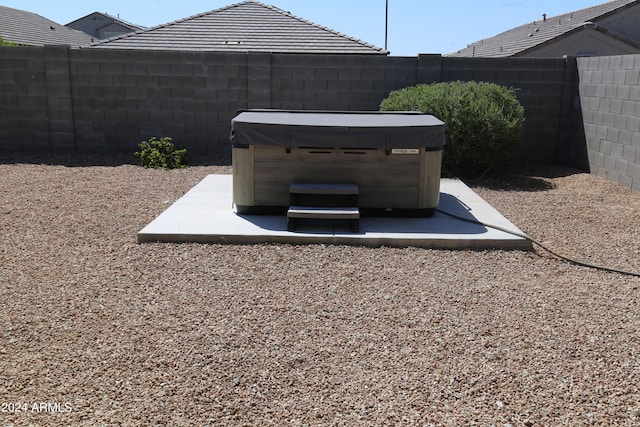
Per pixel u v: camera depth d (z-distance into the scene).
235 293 5.18
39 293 5.14
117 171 10.82
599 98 10.83
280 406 3.54
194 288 5.28
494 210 7.92
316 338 4.39
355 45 16.64
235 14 18.89
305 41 16.92
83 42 36.03
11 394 3.61
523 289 5.42
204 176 10.41
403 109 10.59
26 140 12.55
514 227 7.05
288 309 4.88
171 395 3.63
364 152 7.32
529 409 3.52
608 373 3.94
